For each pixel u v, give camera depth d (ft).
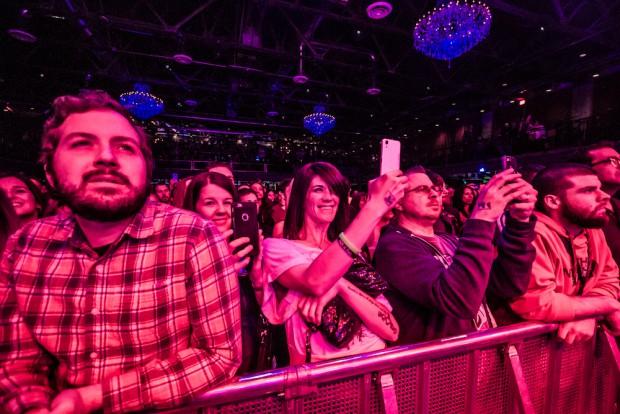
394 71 33.50
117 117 2.29
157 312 2.32
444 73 38.14
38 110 44.21
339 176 4.13
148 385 2.15
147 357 2.30
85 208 2.14
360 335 3.54
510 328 3.63
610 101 37.63
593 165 6.37
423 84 41.47
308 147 75.31
